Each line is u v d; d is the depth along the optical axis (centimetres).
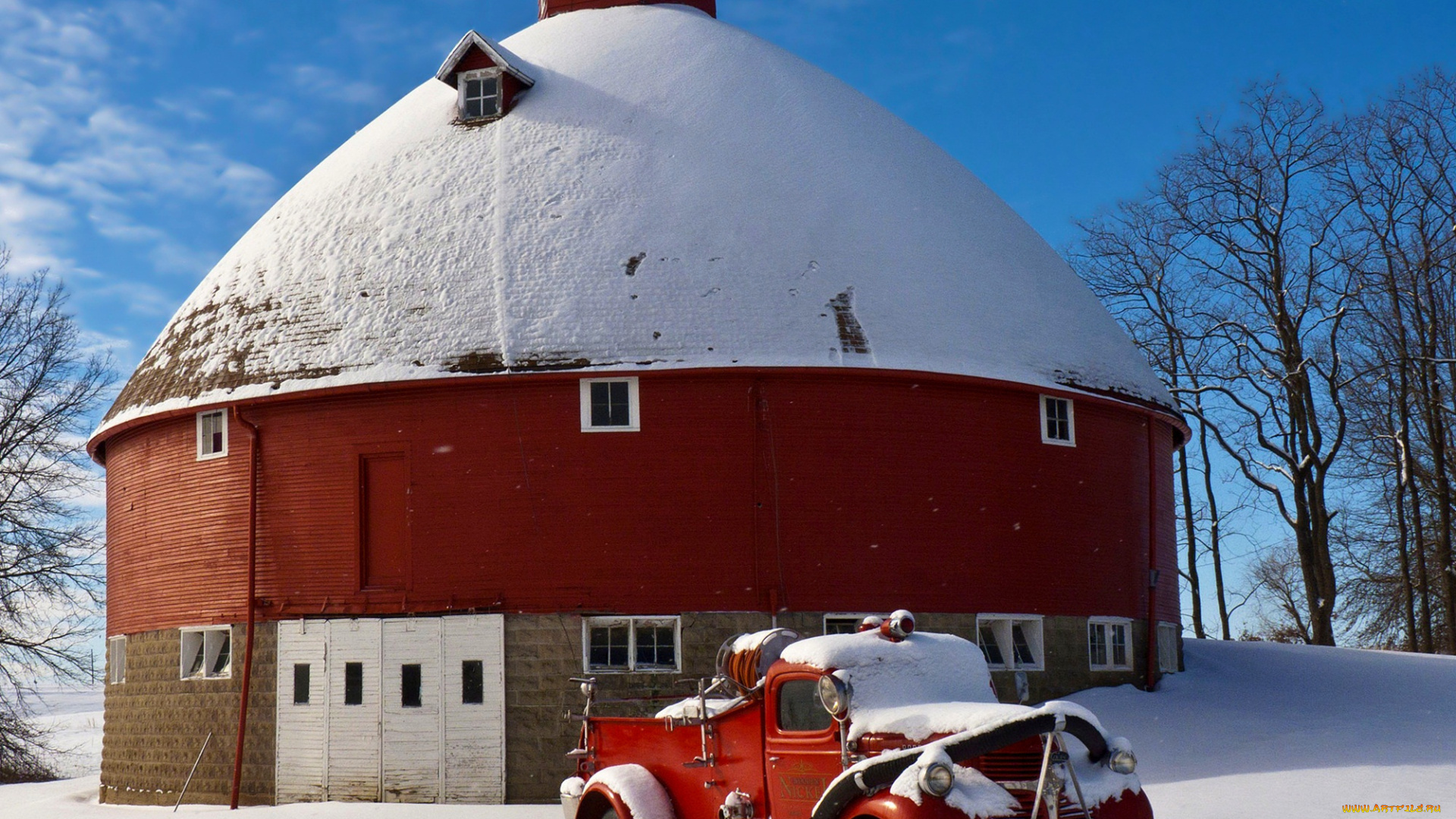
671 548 2044
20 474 3722
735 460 2067
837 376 2106
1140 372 2556
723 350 2069
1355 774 1524
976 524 2167
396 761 2036
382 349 2125
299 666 2114
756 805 1043
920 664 997
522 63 2592
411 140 2492
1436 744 1733
